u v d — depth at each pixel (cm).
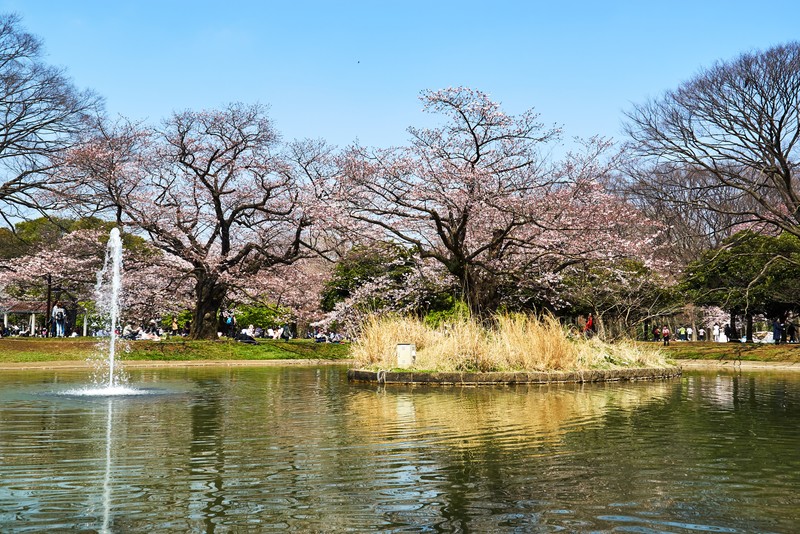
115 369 1969
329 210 2177
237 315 3638
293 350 2777
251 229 2973
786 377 1792
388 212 2064
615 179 2873
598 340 1770
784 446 691
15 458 617
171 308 3078
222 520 442
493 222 2111
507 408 995
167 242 2795
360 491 510
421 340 1611
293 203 2739
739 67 2395
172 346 2564
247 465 591
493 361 1458
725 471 578
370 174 2036
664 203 3030
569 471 574
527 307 2506
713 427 816
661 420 876
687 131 2520
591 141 2097
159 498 489
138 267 2864
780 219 2867
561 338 1544
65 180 2720
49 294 3047
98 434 745
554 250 2058
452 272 2125
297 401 1083
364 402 1072
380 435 743
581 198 2044
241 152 2816
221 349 2625
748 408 1020
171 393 1212
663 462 611
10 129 2661
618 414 933
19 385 1366
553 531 425
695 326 3522
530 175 2075
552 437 736
